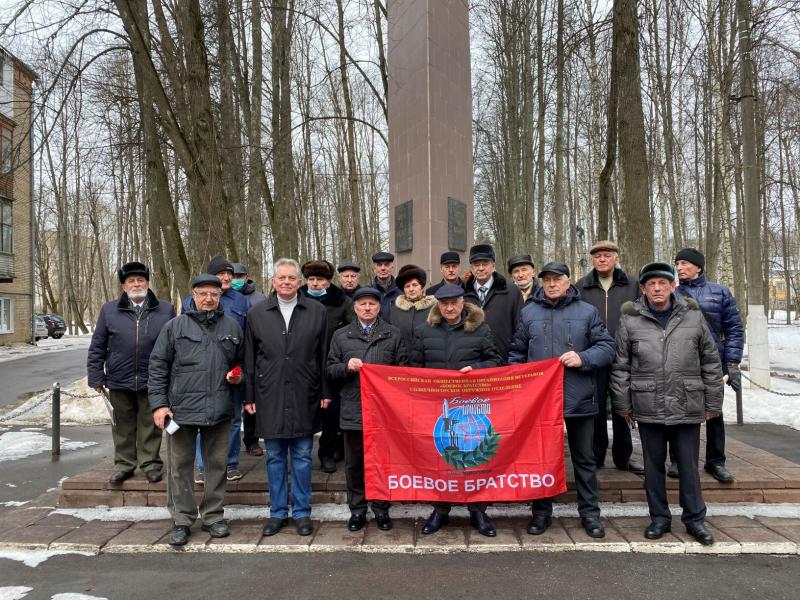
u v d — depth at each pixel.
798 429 8.24
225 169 12.41
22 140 8.46
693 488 4.28
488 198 32.31
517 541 4.33
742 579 3.74
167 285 12.07
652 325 4.39
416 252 9.64
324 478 5.40
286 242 14.50
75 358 21.19
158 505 5.20
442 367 4.72
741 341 5.29
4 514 5.12
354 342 4.80
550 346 4.63
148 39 8.57
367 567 3.98
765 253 25.05
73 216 44.81
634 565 3.96
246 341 4.72
